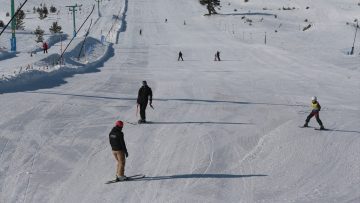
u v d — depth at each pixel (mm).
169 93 26125
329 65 45281
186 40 70812
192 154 14375
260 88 29766
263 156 14430
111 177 12312
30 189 11312
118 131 11906
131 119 18906
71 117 18562
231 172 12906
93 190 11414
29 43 52250
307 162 13930
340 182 12320
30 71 27875
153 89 27453
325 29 80562
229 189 11617
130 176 12398
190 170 12969
